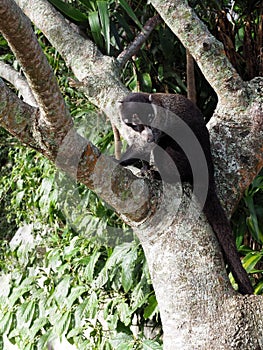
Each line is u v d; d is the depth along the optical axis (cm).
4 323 434
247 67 381
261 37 376
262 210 384
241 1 395
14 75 329
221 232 262
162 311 244
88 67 317
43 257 484
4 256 518
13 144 541
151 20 342
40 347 407
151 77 417
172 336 238
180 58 423
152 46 411
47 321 423
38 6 334
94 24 351
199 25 288
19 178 488
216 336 231
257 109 278
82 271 420
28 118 218
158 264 243
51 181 421
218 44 288
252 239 409
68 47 324
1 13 183
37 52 197
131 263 366
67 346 466
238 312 234
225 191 274
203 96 414
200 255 240
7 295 465
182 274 238
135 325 410
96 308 393
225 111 283
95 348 398
